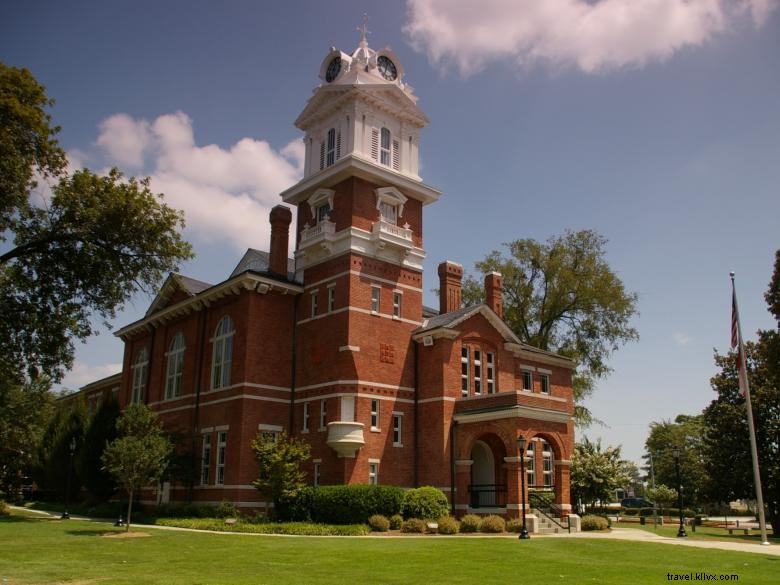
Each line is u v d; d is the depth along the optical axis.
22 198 26.91
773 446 38.81
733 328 32.41
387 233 38.69
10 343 30.00
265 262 42.91
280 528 28.84
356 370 36.03
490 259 58.00
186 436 38.78
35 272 30.25
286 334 39.28
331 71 43.47
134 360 49.97
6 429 44.09
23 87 26.72
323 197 40.25
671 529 40.19
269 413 37.22
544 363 45.44
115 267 31.08
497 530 30.38
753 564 20.28
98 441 43.75
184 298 45.03
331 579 15.70
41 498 55.91
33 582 14.97
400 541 24.95
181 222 31.92
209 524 31.06
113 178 30.36
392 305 38.94
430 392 37.78
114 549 21.61
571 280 53.81
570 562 19.59
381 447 36.09
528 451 40.75
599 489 50.38
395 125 42.47
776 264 36.38
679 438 87.94
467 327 39.53
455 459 36.16
